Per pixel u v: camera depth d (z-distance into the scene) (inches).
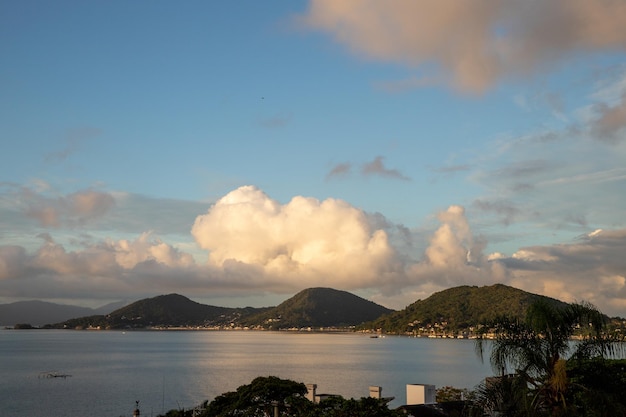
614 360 1199.6
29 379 7194.9
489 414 1058.7
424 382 6574.8
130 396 5546.3
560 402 968.3
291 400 1777.8
